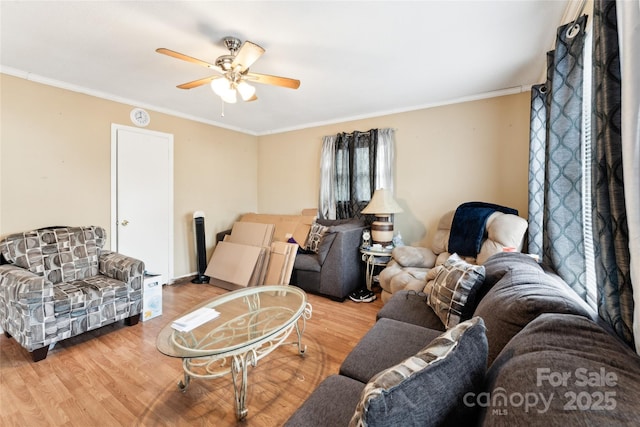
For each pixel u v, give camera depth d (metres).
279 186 4.93
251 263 3.65
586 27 1.58
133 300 2.71
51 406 1.69
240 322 1.99
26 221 2.73
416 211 3.71
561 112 1.70
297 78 2.81
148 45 2.21
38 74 2.73
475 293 1.69
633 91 0.79
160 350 1.58
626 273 0.90
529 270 1.50
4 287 2.26
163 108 3.74
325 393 1.16
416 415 0.66
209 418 1.62
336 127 4.31
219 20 1.89
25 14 1.83
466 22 1.92
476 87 3.05
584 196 1.69
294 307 2.18
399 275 2.78
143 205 3.59
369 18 1.87
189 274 4.16
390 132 3.78
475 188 3.34
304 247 3.89
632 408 0.52
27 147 2.72
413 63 2.51
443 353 0.78
